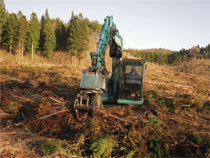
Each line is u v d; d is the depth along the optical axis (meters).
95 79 6.95
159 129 6.31
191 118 9.09
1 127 7.67
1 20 44.59
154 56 115.25
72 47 49.41
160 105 10.12
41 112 7.67
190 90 19.28
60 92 14.05
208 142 5.86
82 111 7.30
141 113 7.96
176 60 121.19
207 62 96.81
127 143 5.88
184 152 5.96
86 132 6.13
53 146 5.76
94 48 67.94
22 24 45.22
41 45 54.72
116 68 9.15
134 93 8.12
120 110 7.95
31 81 17.22
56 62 49.28
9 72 21.70
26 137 6.79
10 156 5.53
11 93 11.73
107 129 6.54
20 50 46.91
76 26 49.59
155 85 22.19
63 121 7.16
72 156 5.58
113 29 8.60
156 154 5.71
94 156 5.38
